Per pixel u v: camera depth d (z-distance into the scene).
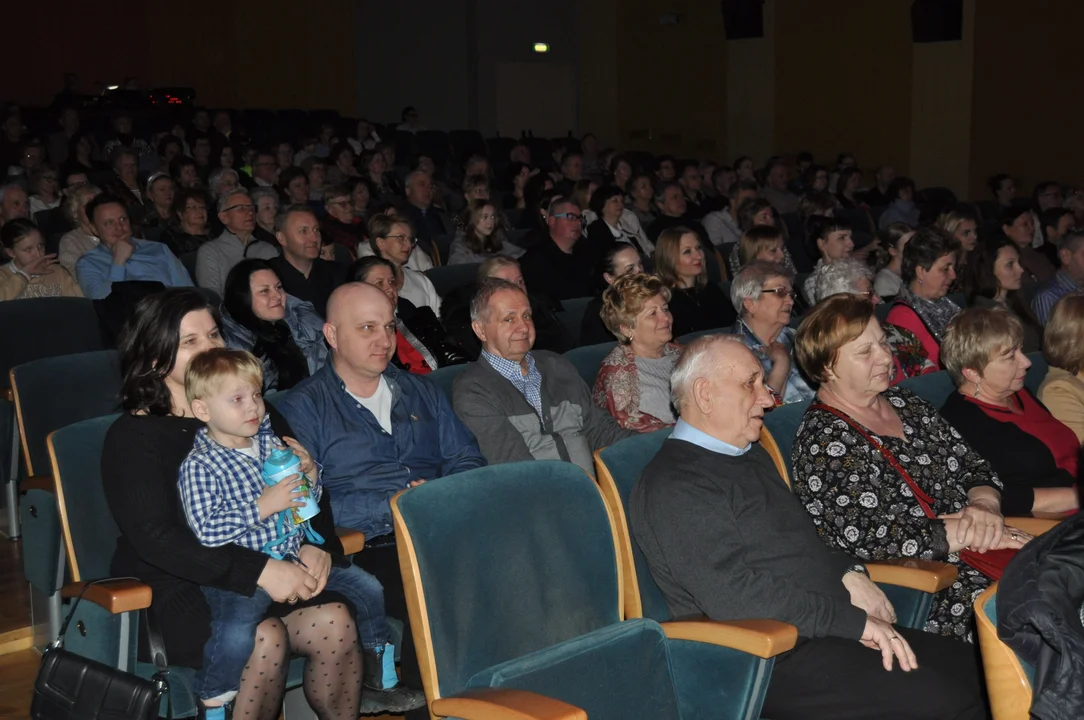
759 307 3.69
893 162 12.56
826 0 12.91
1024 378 3.47
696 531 2.30
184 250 6.02
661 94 14.88
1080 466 1.92
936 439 2.89
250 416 2.35
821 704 2.29
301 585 2.33
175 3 13.99
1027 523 2.90
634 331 3.39
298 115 13.37
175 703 2.32
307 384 2.85
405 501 2.05
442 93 15.23
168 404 2.45
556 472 2.27
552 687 1.91
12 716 2.83
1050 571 1.68
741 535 2.37
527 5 15.31
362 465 2.82
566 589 2.22
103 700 2.14
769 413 2.93
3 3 13.05
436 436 2.98
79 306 4.12
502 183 11.27
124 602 2.18
